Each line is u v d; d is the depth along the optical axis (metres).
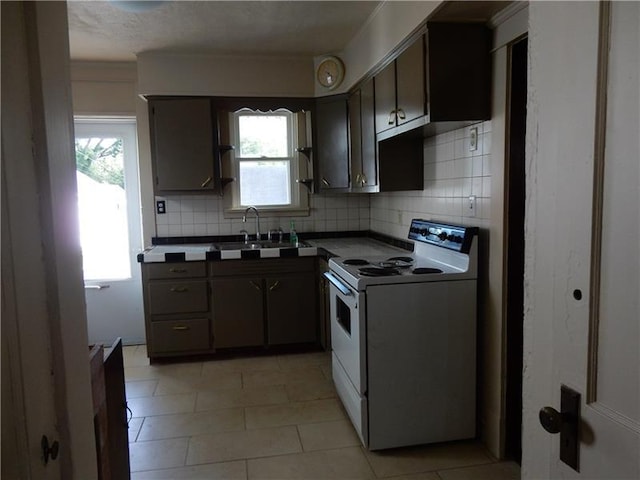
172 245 3.89
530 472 0.82
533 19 0.76
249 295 3.54
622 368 0.62
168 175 3.62
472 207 2.36
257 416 2.64
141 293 4.02
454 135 2.52
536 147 0.76
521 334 2.15
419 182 2.97
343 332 2.55
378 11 2.72
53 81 0.67
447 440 2.32
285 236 4.11
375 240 3.99
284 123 4.05
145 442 2.38
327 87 3.65
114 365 1.49
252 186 4.05
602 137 0.63
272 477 2.09
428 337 2.24
